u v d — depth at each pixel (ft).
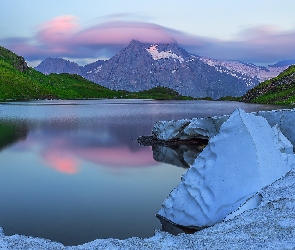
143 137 185.16
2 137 189.16
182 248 44.75
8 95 630.74
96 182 99.76
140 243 47.60
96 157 136.36
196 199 65.82
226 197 63.00
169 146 160.66
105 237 62.64
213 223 61.11
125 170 114.83
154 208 77.61
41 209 77.10
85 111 401.08
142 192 89.97
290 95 562.66
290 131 100.12
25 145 163.53
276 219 49.37
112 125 254.06
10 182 99.71
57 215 73.51
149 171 113.60
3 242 49.24
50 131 216.95
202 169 70.03
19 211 76.02
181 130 165.68
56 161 128.36
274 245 42.37
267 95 627.46
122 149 154.30
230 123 72.54
